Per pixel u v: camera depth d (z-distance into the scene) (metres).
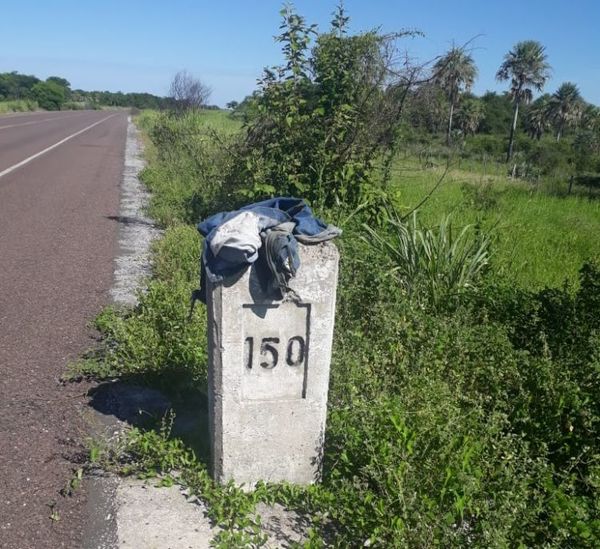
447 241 6.82
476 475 3.17
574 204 17.28
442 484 3.15
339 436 3.68
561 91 71.69
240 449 3.31
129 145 29.17
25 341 5.30
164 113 30.61
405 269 6.16
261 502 3.32
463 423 3.67
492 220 11.59
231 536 2.98
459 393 4.11
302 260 3.12
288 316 3.20
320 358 3.28
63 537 3.00
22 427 3.94
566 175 28.02
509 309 5.50
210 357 3.23
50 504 3.22
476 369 4.34
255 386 3.26
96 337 5.48
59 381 4.60
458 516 3.05
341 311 5.24
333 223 6.76
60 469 3.52
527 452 3.49
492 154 45.72
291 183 7.61
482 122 68.88
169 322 4.92
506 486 3.17
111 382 4.61
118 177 17.05
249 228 3.00
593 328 5.08
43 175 16.48
